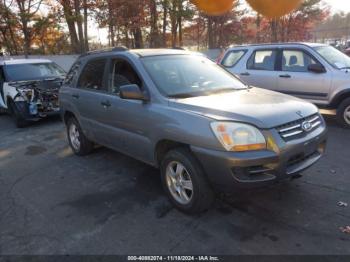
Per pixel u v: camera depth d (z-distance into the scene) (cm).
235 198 345
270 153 267
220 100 321
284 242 267
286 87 676
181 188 321
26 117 758
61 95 535
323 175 396
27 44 1786
